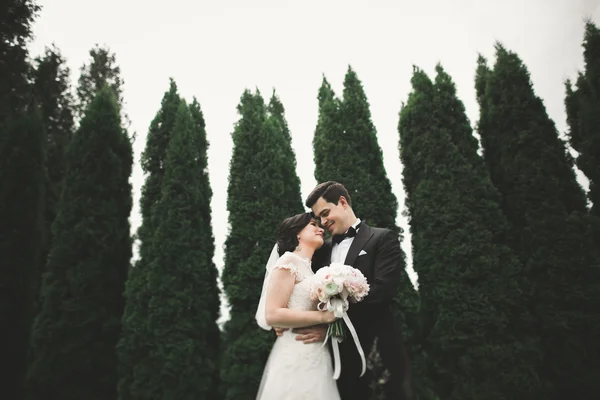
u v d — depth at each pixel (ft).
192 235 19.75
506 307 15.83
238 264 19.21
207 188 23.06
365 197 19.21
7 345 18.44
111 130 22.41
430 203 17.95
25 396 18.40
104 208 20.43
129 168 23.04
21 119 21.68
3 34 26.58
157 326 17.56
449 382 15.40
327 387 6.59
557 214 17.29
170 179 20.42
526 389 14.35
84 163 21.24
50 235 22.95
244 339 17.81
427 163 18.63
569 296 15.92
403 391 6.81
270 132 22.31
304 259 7.73
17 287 19.24
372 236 8.01
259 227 19.66
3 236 19.43
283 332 7.07
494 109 20.08
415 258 17.79
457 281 16.33
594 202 18.51
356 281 6.53
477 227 16.84
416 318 17.52
